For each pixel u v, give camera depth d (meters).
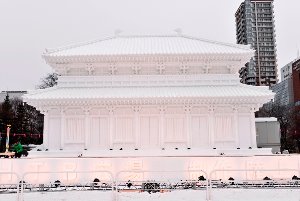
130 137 51.22
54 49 54.19
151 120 51.44
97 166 45.19
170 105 51.22
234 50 53.25
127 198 32.47
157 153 48.31
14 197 34.59
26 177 45.09
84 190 39.22
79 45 57.53
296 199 31.31
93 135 51.34
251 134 51.16
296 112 150.88
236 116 51.31
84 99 49.09
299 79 157.50
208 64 53.75
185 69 54.03
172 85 53.53
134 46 56.91
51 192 37.53
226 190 36.75
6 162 45.41
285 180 39.59
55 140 51.41
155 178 44.88
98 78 53.69
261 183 41.78
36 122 147.00
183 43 58.41
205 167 45.03
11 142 125.94
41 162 45.38
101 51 53.72
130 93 50.56
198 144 50.97
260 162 45.22
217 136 51.12
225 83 53.62
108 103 50.47
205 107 51.41
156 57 52.38
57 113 51.88
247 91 50.84
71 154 48.56
